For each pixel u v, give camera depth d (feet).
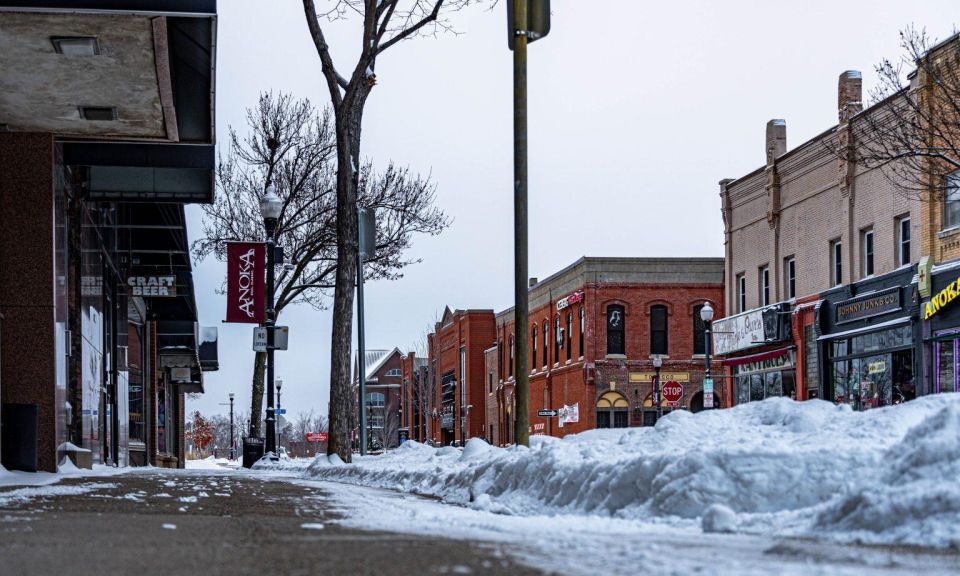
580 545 18.90
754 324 144.05
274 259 100.32
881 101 110.83
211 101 60.13
